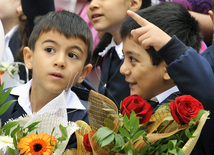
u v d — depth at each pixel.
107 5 3.76
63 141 2.36
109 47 3.97
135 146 2.23
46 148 2.23
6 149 2.31
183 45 2.46
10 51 4.22
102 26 3.80
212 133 2.46
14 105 2.90
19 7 4.41
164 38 2.47
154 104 2.80
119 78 3.69
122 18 3.80
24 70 3.95
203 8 4.40
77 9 5.14
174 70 2.39
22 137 2.33
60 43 2.74
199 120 2.14
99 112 2.32
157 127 2.33
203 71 2.39
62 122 2.46
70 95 2.94
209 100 2.37
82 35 2.80
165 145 2.16
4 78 3.62
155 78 2.69
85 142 2.23
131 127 2.10
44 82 2.74
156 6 2.94
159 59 2.64
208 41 4.38
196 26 2.96
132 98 2.27
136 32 2.54
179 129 2.15
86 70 2.99
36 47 2.82
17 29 4.34
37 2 4.08
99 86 3.83
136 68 2.70
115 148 2.13
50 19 2.84
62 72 2.72
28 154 2.20
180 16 2.86
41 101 2.89
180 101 2.16
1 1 4.34
